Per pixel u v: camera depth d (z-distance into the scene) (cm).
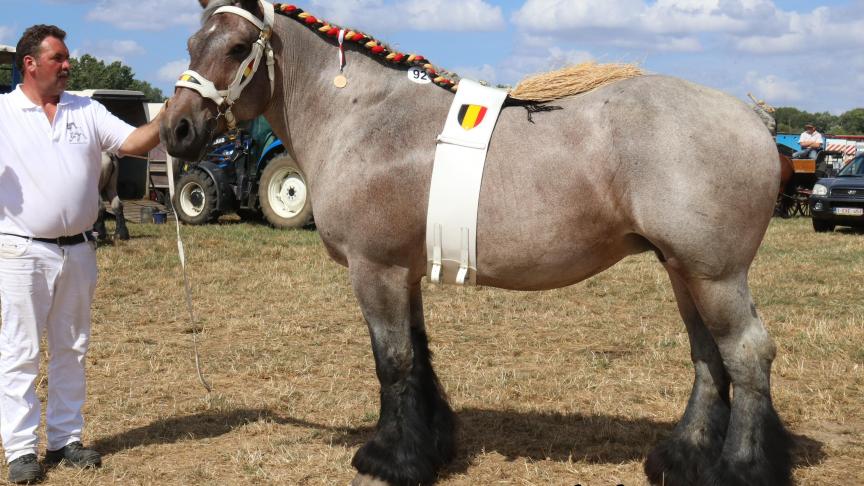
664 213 335
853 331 702
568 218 353
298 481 400
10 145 392
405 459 383
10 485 398
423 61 402
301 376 594
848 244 1338
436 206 366
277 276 1020
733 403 349
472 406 521
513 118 369
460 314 806
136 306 854
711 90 359
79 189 404
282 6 408
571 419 494
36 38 391
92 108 416
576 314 809
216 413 507
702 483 361
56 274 404
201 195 1612
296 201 1507
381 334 388
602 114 351
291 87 410
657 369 604
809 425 473
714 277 340
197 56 389
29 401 407
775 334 705
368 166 378
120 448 448
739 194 334
